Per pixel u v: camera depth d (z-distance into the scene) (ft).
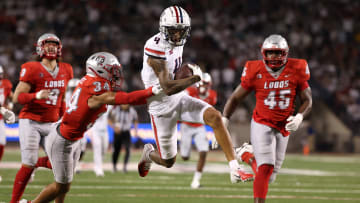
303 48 275.59
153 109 58.44
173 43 54.95
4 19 250.98
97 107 51.93
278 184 104.47
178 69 56.34
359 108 240.94
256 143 61.62
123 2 276.62
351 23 292.81
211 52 262.26
